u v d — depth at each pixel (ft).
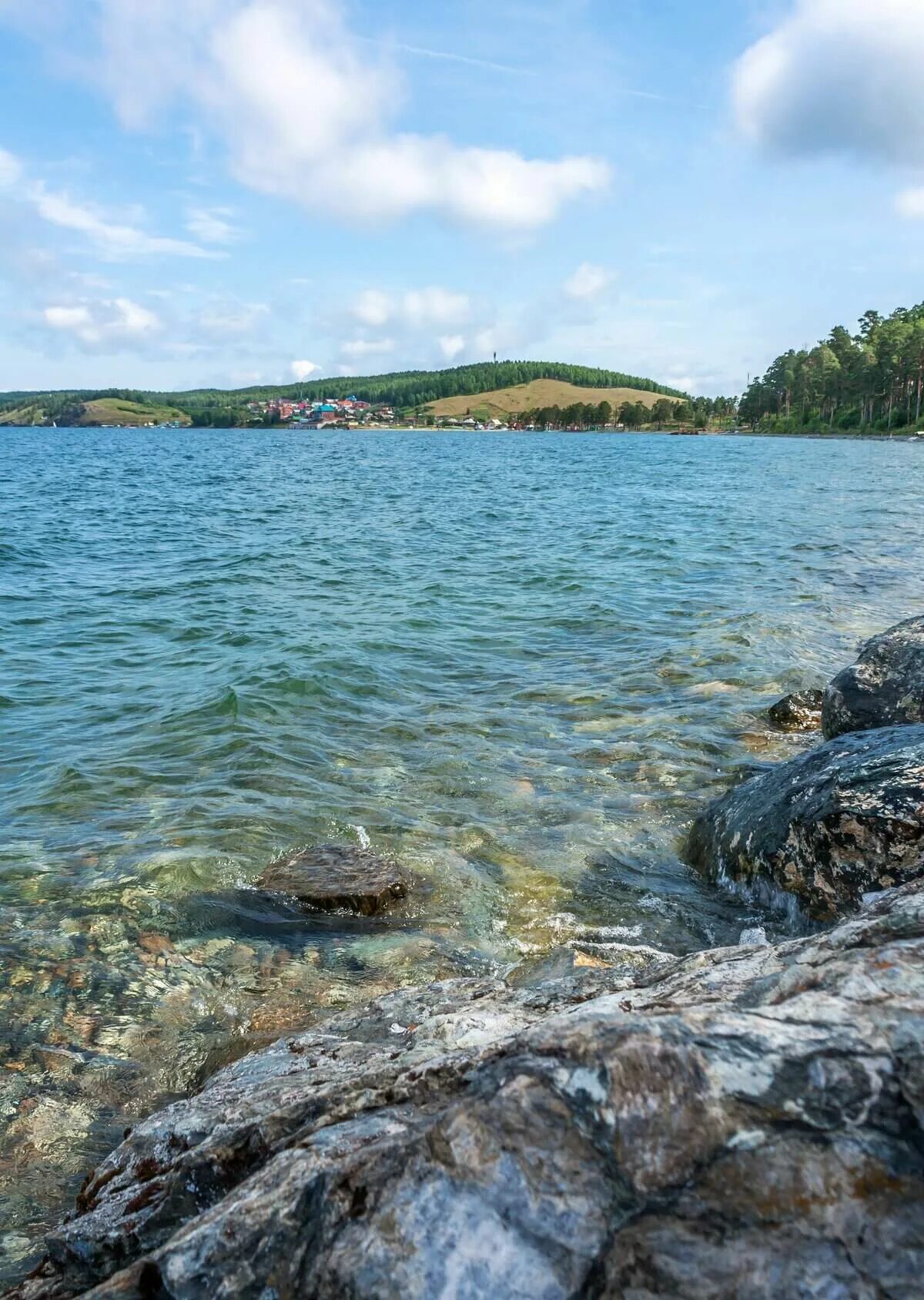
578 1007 8.73
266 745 30.09
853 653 42.42
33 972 17.11
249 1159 7.98
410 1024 11.85
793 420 579.89
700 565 70.85
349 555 77.36
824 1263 4.96
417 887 20.84
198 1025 15.61
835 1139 5.52
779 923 18.81
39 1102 13.53
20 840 23.06
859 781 18.61
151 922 19.08
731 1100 5.82
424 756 29.37
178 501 130.11
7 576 64.90
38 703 35.35
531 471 217.77
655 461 273.95
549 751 29.78
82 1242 8.19
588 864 21.95
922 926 7.87
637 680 38.04
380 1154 6.21
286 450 373.40
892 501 129.18
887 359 463.42
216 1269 5.96
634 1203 5.41
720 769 27.96
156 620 50.75
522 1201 5.53
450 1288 5.24
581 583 63.00
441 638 46.29
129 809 25.09
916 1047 5.98
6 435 626.23
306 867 21.11
